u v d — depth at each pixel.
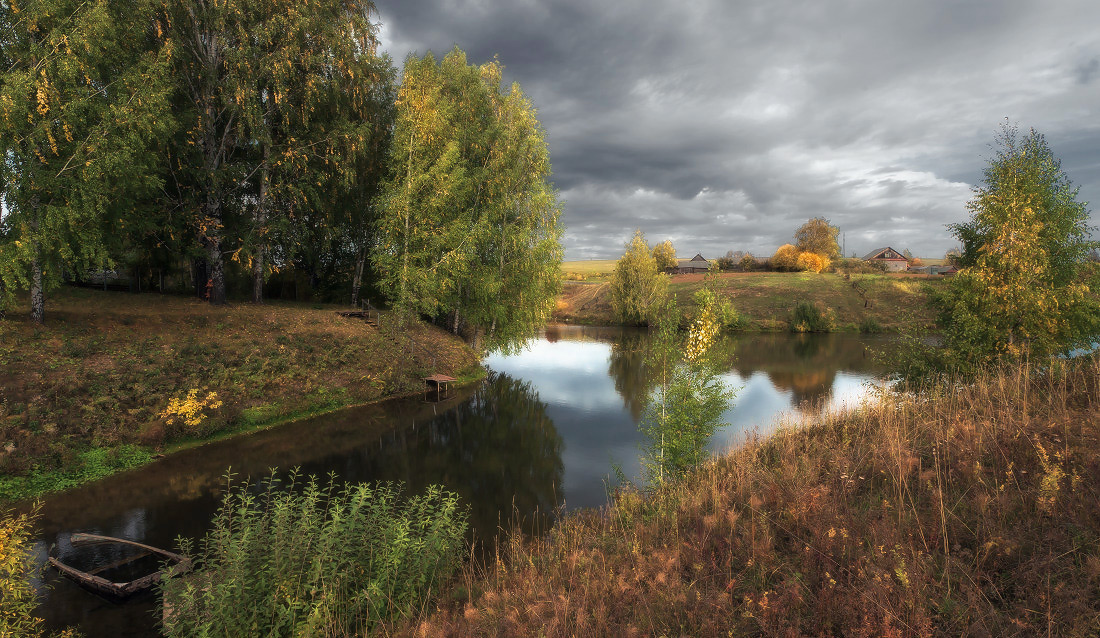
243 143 23.91
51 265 15.61
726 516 5.61
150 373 15.45
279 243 26.80
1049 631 2.92
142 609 6.89
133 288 28.89
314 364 20.28
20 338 14.78
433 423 18.02
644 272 60.47
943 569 3.83
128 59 17.02
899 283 66.19
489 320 27.95
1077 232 12.39
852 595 3.58
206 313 21.98
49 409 12.75
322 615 5.70
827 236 99.50
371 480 12.56
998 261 12.48
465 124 26.38
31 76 14.02
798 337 48.97
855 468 6.07
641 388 25.03
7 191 14.38
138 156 16.42
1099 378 7.25
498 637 4.55
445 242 23.02
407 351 24.56
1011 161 12.84
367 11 24.77
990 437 5.75
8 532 5.95
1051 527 3.95
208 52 22.11
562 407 21.06
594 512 10.02
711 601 3.99
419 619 5.75
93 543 8.76
